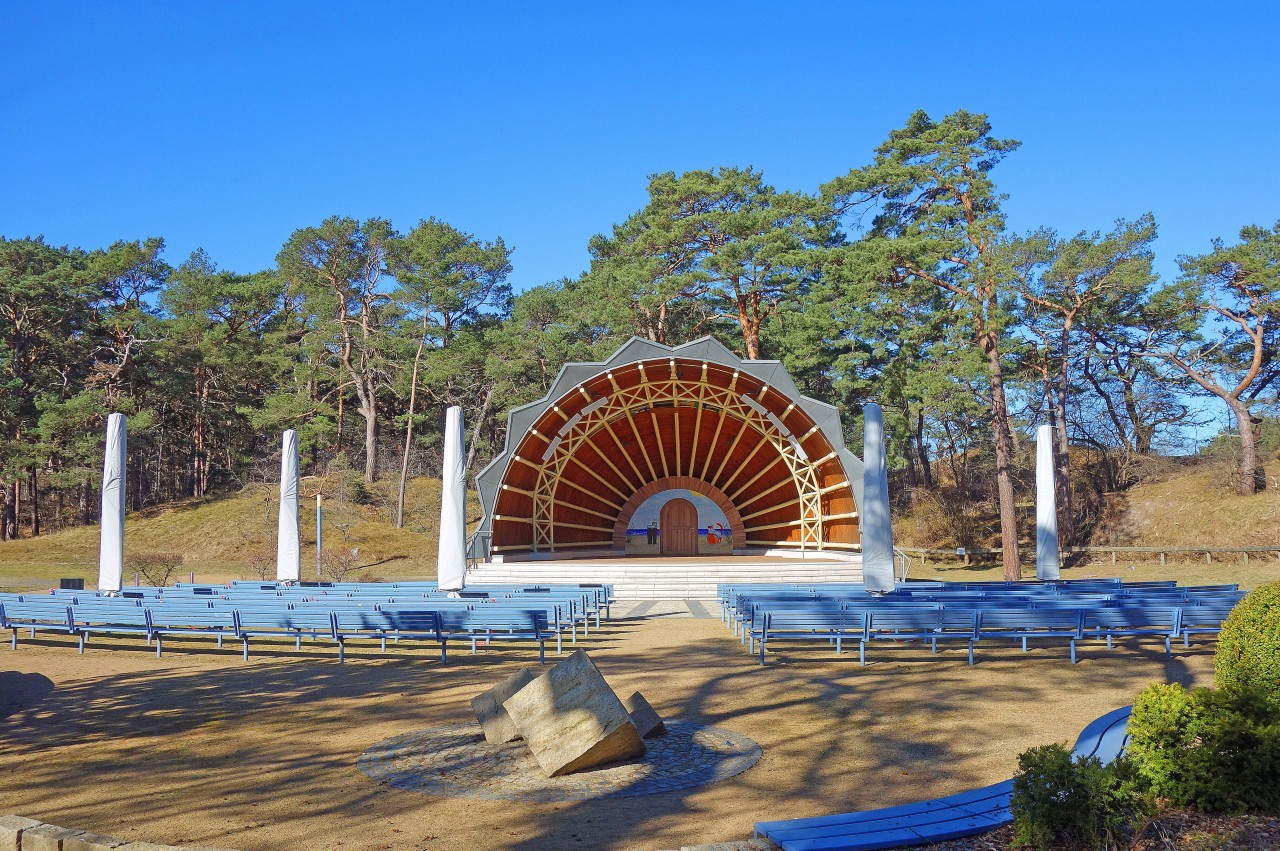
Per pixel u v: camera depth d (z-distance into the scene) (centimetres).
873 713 938
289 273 5219
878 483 1577
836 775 723
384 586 2002
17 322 4575
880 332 3794
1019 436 4469
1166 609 1239
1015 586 1747
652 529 3303
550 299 4688
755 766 755
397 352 4844
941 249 3312
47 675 1246
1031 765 527
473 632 1386
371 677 1208
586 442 2956
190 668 1296
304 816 647
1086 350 4156
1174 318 3759
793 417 2652
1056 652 1308
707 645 1455
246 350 5416
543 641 1520
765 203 4250
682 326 4575
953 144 3438
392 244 5200
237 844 593
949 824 563
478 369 4884
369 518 4544
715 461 3241
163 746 857
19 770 782
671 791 691
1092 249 3472
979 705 966
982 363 3234
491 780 724
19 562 3769
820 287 3881
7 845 579
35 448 4303
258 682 1181
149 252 5388
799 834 550
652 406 2978
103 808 673
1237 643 733
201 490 5478
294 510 2083
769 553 3130
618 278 4128
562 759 729
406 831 613
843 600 1435
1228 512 3478
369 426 5050
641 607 2114
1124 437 4269
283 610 1501
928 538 4188
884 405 3900
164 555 3488
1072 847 514
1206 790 561
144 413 4466
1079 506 3944
